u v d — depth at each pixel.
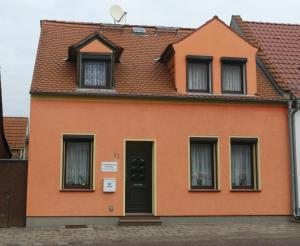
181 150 16.47
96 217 15.67
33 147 15.53
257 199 16.72
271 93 17.53
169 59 17.80
